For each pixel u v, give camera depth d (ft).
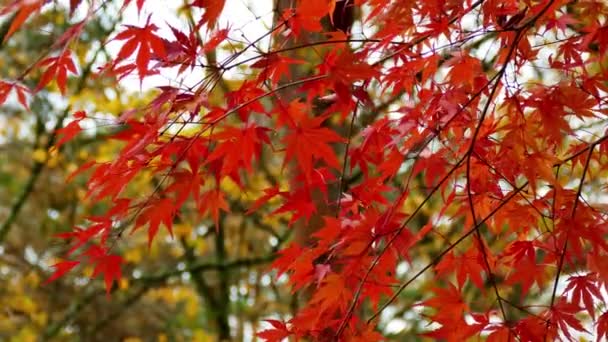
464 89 7.02
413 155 6.80
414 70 6.93
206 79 6.51
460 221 12.57
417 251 15.65
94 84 14.29
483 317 6.90
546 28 6.98
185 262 20.94
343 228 6.89
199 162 6.61
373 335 6.97
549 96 6.75
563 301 6.92
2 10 5.99
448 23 6.74
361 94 6.91
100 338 22.27
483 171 7.04
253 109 6.57
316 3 6.36
